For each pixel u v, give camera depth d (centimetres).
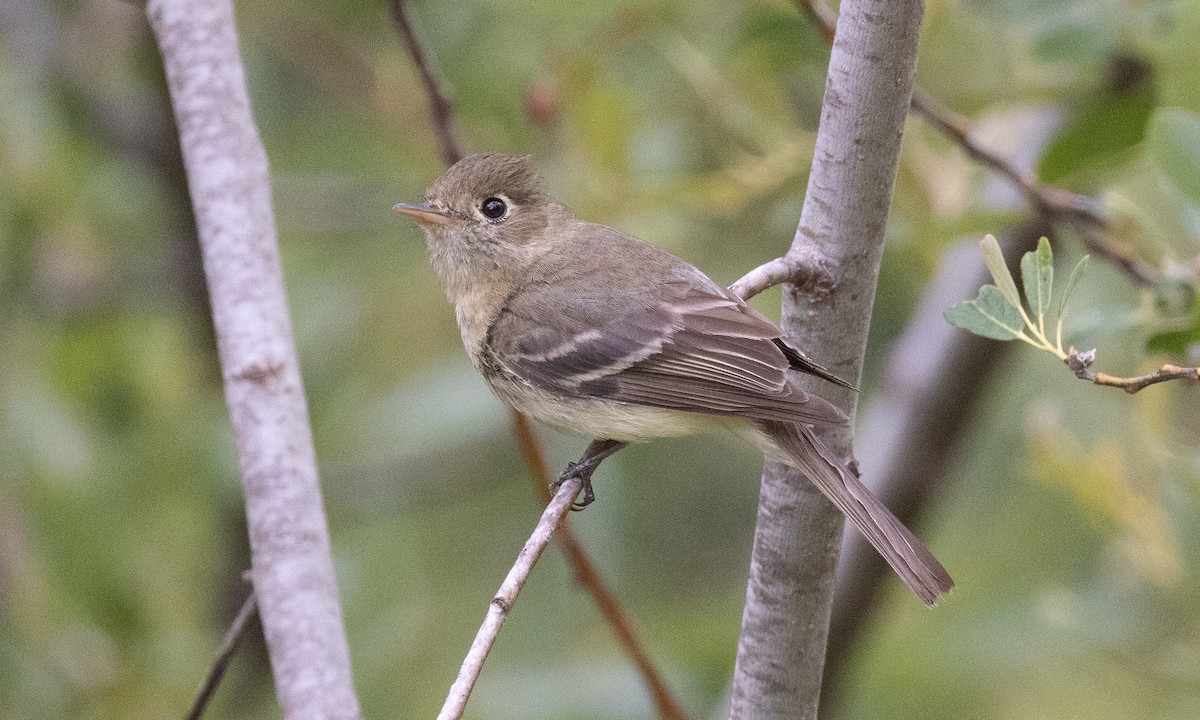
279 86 1318
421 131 1202
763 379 773
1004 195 1109
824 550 735
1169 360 863
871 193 710
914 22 689
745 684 747
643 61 1248
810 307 731
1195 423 1068
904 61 694
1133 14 955
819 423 725
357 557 1162
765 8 1074
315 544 725
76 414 1135
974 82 1080
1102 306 1120
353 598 1147
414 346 1289
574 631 1232
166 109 1257
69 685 1059
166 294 1264
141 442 1145
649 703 1158
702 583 1327
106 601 1071
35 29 1237
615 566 1243
